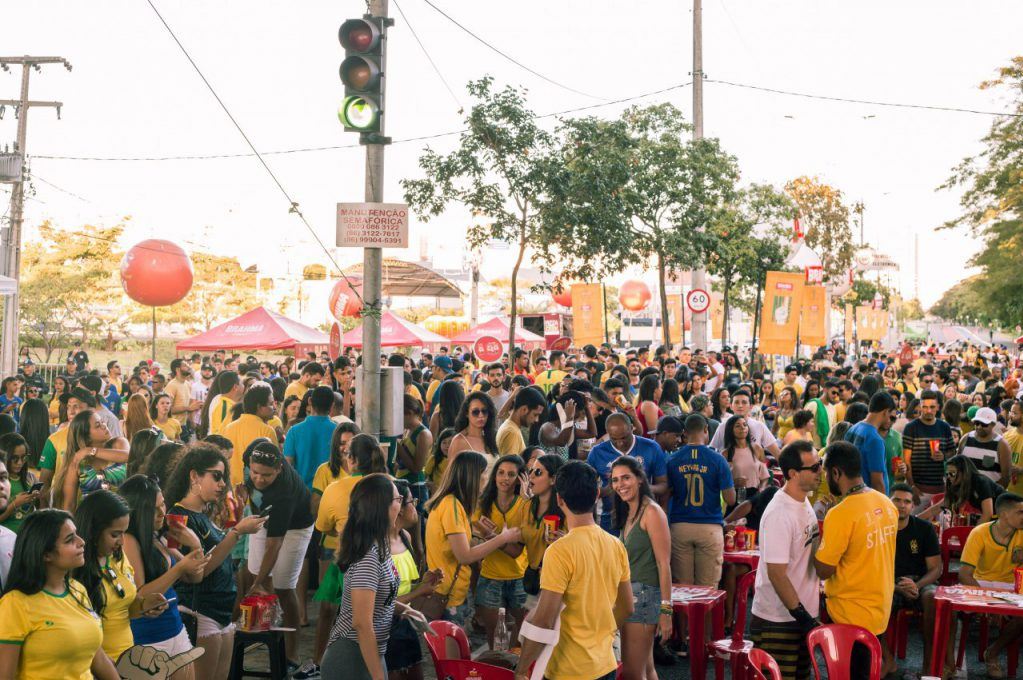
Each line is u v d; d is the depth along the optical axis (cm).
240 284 4800
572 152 1958
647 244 2205
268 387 925
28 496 719
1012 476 1112
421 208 1783
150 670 484
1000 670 782
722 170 2288
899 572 802
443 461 970
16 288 2156
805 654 621
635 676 642
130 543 516
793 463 607
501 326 2888
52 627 424
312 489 871
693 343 2375
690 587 770
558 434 969
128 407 939
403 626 568
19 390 1706
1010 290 3959
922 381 1830
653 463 842
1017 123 3788
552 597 479
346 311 1964
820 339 2530
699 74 2423
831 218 4244
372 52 836
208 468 573
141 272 2034
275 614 663
